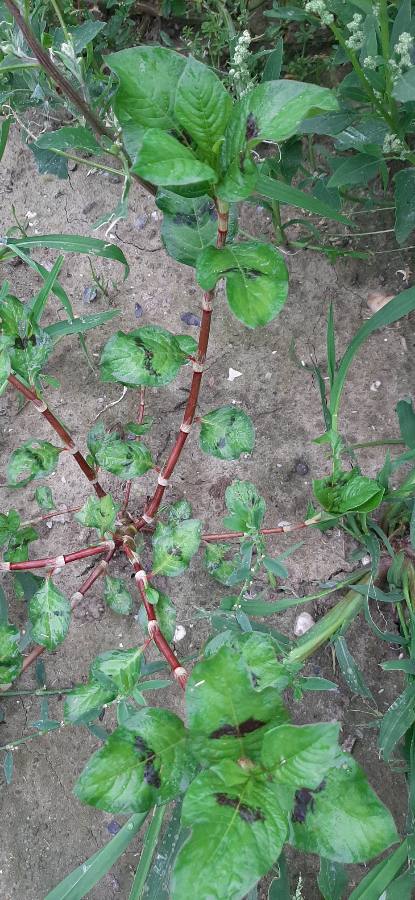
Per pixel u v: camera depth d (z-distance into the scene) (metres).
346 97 0.42
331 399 0.43
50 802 0.50
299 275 0.53
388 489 0.45
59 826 0.50
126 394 0.53
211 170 0.23
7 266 0.56
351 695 0.49
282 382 0.52
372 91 0.40
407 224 0.43
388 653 0.49
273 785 0.25
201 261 0.28
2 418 0.54
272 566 0.41
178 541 0.38
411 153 0.42
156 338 0.35
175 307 0.54
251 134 0.24
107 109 0.40
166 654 0.35
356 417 0.51
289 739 0.25
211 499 0.51
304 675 0.49
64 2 0.50
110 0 0.52
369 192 0.52
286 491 0.51
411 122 0.43
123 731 0.28
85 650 0.51
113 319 0.54
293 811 0.26
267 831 0.24
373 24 0.38
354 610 0.46
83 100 0.39
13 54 0.36
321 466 0.51
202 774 0.25
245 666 0.25
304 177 0.53
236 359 0.53
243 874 0.24
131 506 0.52
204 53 0.55
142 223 0.55
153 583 0.51
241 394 0.52
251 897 0.38
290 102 0.24
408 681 0.45
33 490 0.53
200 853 0.24
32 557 0.52
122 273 0.55
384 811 0.25
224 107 0.24
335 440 0.37
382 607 0.49
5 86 0.45
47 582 0.38
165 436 0.52
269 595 0.50
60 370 0.54
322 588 0.50
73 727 0.50
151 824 0.40
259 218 0.53
